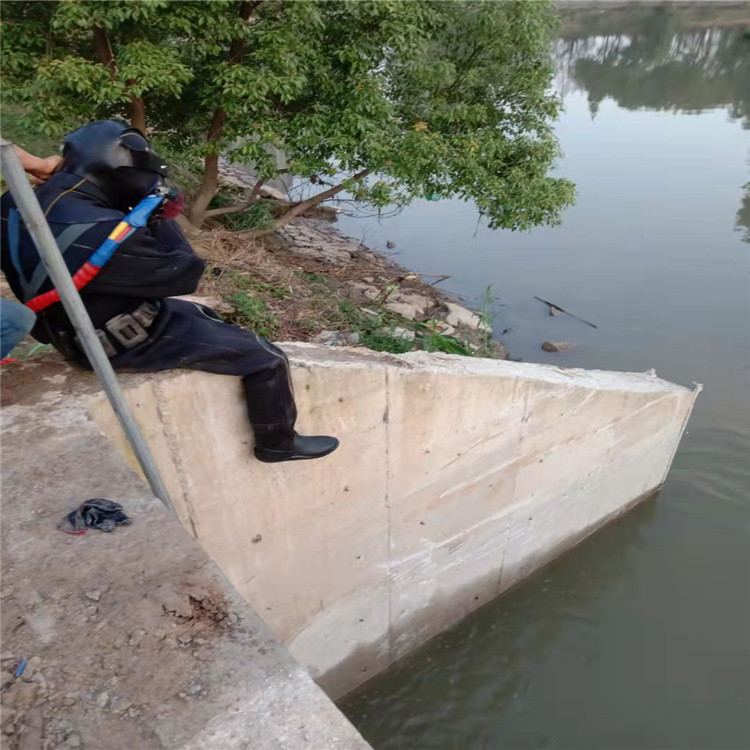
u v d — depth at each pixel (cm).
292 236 1145
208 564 210
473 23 858
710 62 3359
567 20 4719
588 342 969
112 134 254
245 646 185
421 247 1258
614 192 1561
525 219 910
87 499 238
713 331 1007
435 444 482
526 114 928
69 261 248
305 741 163
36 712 167
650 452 673
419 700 564
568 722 538
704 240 1309
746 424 822
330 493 440
